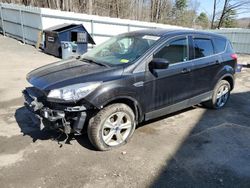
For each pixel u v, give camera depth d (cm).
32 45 1419
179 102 447
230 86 571
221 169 329
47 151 357
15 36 1565
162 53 405
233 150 379
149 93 391
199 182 302
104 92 336
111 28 1584
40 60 1070
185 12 4494
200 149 378
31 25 1388
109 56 418
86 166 326
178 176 312
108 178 304
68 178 301
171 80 418
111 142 368
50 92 325
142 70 378
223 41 546
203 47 488
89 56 445
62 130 342
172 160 346
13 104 536
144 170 322
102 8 3016
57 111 327
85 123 348
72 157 344
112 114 355
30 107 356
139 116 394
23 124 440
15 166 321
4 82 697
